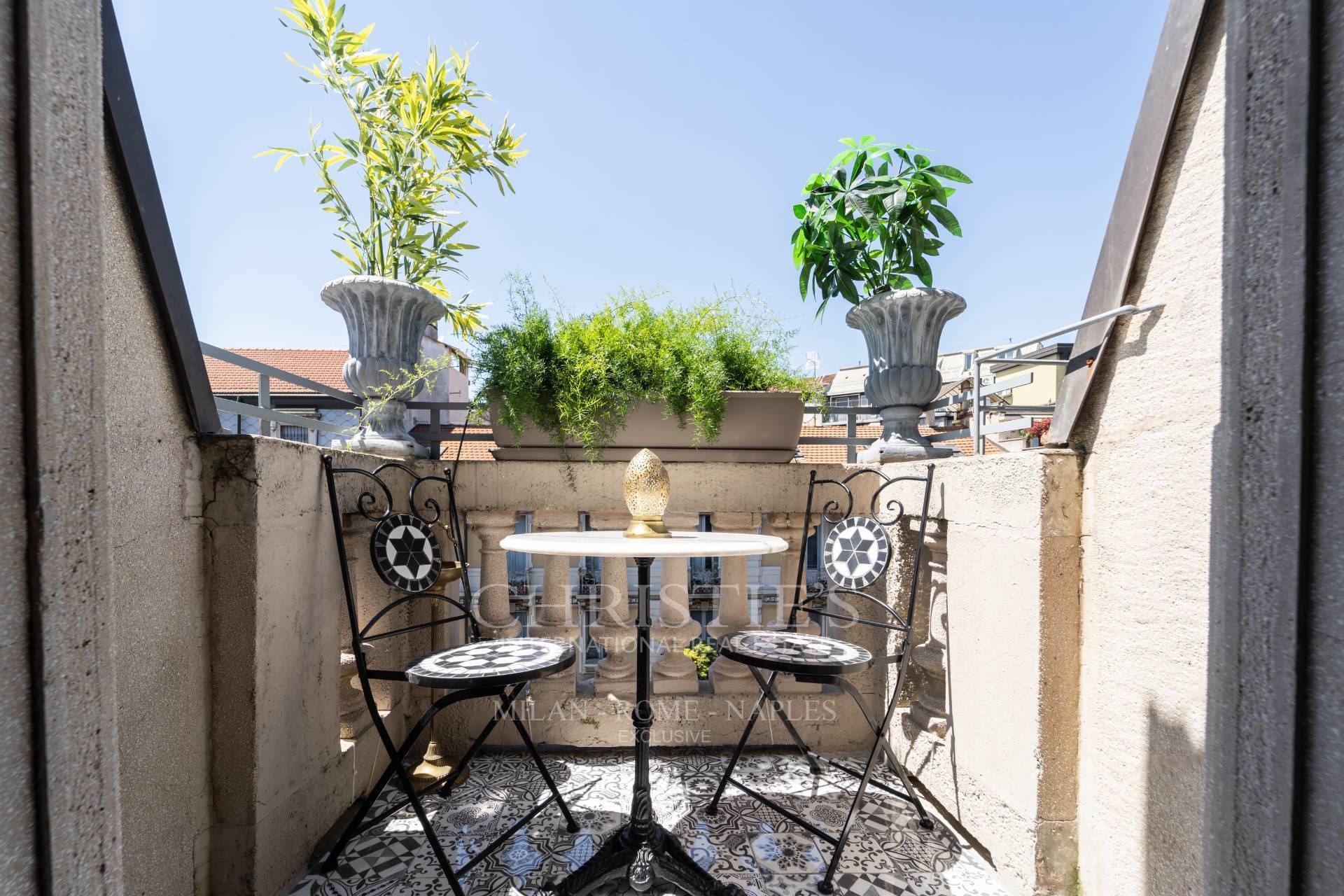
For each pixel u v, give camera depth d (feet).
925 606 7.76
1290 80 1.65
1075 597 5.35
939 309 8.26
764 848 6.25
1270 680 1.69
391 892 5.50
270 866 5.16
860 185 8.87
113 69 3.95
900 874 5.84
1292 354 1.63
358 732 6.95
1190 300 4.22
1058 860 5.34
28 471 1.65
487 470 8.25
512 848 6.19
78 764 1.80
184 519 4.63
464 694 5.50
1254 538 1.75
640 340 7.92
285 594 5.41
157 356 4.37
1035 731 5.39
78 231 1.82
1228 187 1.87
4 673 1.58
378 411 7.71
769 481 8.52
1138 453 4.69
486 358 7.85
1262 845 1.70
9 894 1.59
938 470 7.06
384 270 8.06
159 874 4.28
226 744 4.93
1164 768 4.39
